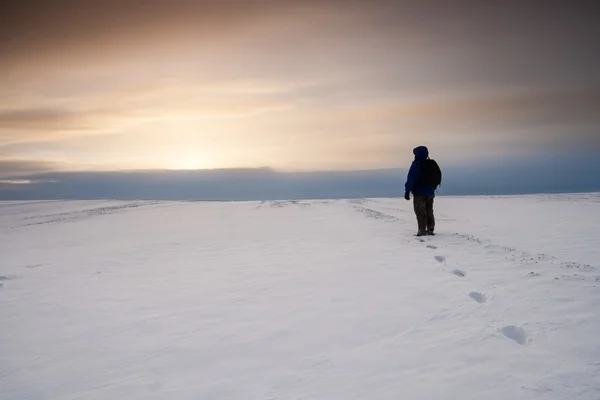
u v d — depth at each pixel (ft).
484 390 12.96
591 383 12.89
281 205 84.69
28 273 35.35
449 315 19.48
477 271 25.99
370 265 30.48
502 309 19.36
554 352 15.01
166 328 21.04
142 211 83.46
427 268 28.09
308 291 25.35
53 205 111.04
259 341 18.61
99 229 63.05
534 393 12.55
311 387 14.32
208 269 33.06
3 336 21.40
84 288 29.58
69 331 21.58
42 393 15.72
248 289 26.73
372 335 18.17
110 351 18.85
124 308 24.66
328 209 74.28
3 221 83.76
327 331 19.08
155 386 15.48
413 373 14.51
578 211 66.08
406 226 49.80
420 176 39.19
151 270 33.91
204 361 17.13
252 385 14.88
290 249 39.34
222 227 58.29
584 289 21.09
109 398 14.96
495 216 62.34
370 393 13.53
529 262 27.55
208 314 22.61
